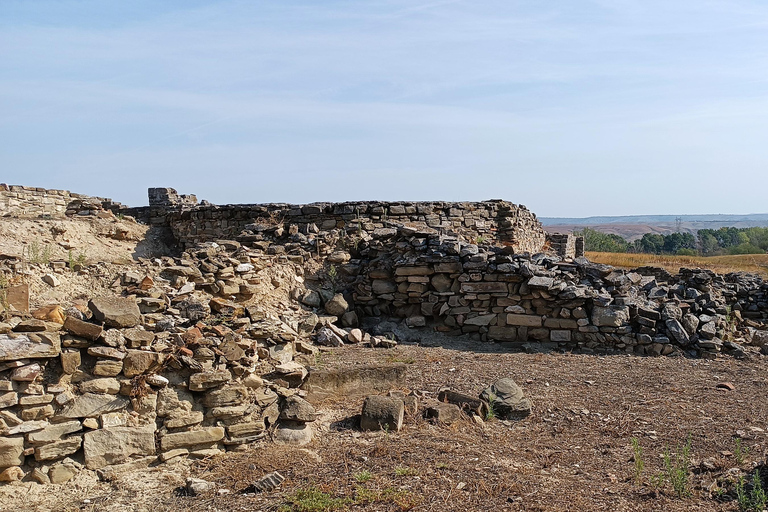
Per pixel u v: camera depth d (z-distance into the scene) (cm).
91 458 556
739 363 1030
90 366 583
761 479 572
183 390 618
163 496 536
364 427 693
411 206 1603
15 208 1636
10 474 520
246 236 1380
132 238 1691
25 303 614
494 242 1719
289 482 558
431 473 576
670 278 1738
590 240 6225
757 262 3947
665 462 602
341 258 1279
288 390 696
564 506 520
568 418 764
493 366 975
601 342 1099
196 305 771
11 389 534
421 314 1195
